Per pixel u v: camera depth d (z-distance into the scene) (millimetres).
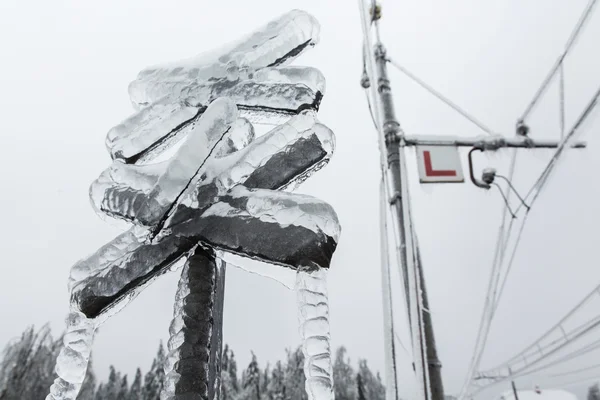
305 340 942
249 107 1271
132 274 1120
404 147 5016
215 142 1103
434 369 3826
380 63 5715
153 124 1312
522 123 5695
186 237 1087
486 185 5840
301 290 971
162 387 968
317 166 1179
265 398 32250
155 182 1130
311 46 1366
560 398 28516
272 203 1047
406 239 4336
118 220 1188
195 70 1349
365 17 3410
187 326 999
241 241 1025
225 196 1110
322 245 980
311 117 1179
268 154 1138
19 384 28422
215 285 1093
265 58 1303
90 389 30641
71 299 1158
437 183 5031
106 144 1320
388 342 3900
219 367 1059
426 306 4180
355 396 36719
